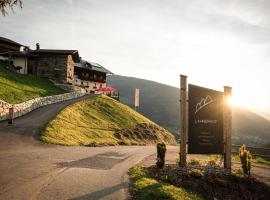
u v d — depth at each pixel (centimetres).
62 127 3316
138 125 5469
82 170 1390
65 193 998
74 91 6134
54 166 1441
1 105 3173
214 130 1575
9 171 1268
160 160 1505
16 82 4844
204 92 1577
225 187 1341
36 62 6869
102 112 5250
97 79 8988
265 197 1366
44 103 4491
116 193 1036
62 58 6769
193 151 1563
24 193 970
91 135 3650
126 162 1745
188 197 1073
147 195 1017
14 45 7794
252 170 1961
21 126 2919
